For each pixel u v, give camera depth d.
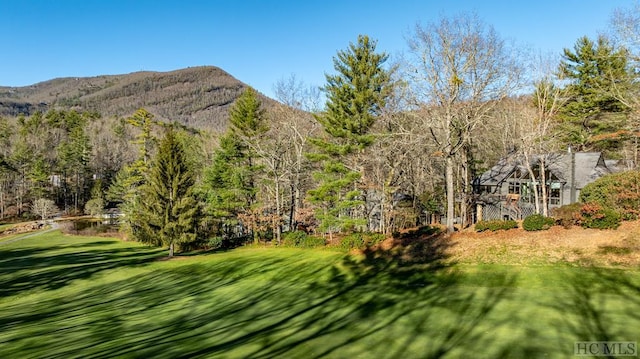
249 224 36.31
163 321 16.08
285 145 37.84
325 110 33.81
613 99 33.72
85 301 21.42
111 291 23.61
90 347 12.68
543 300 13.76
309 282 20.91
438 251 22.36
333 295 17.67
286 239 32.50
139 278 26.77
